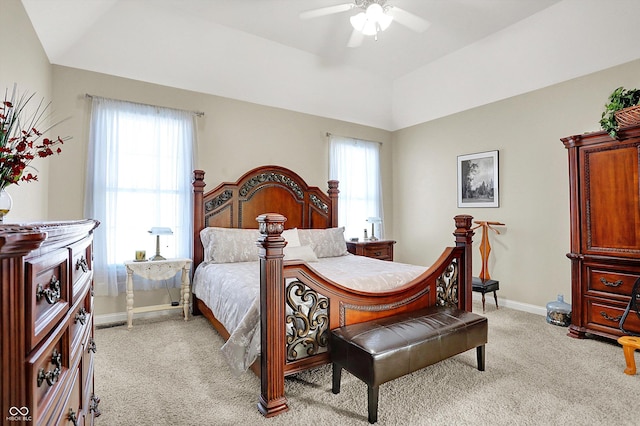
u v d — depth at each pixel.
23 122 2.28
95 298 3.28
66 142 3.13
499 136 4.12
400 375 1.79
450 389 2.05
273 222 1.80
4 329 0.54
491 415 1.78
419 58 4.28
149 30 3.23
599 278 2.82
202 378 2.19
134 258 3.42
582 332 2.90
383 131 5.58
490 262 4.20
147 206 3.49
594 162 2.86
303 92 4.48
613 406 1.86
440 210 4.88
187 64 3.62
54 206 3.07
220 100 4.02
